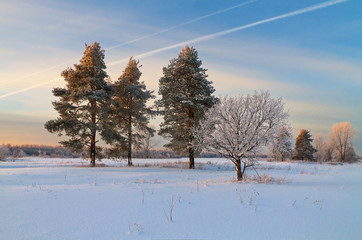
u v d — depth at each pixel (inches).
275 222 165.8
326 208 211.9
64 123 823.1
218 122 492.1
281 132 463.5
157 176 559.5
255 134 454.3
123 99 1020.5
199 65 944.9
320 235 140.9
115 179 492.7
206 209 200.5
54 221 162.2
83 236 134.0
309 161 1804.9
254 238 133.6
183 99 871.7
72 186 342.0
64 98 876.0
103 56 973.8
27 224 155.3
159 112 1003.3
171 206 209.2
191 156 886.4
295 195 276.1
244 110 474.3
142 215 178.7
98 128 854.5
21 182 420.2
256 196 264.2
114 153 965.2
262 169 908.6
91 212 186.5
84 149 934.4
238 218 173.9
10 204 213.5
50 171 639.8
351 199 257.6
